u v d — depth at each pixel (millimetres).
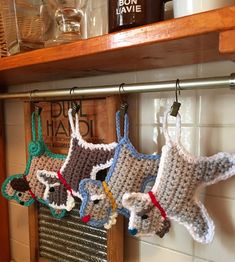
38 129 677
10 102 846
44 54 447
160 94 558
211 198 511
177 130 442
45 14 588
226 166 421
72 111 586
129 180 493
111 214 513
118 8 405
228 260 505
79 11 541
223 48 281
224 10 276
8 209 906
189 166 432
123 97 581
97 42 377
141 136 591
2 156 870
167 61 479
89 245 648
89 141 626
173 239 567
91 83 667
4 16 593
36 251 763
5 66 517
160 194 444
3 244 896
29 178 667
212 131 502
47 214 737
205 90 504
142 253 613
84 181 521
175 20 308
